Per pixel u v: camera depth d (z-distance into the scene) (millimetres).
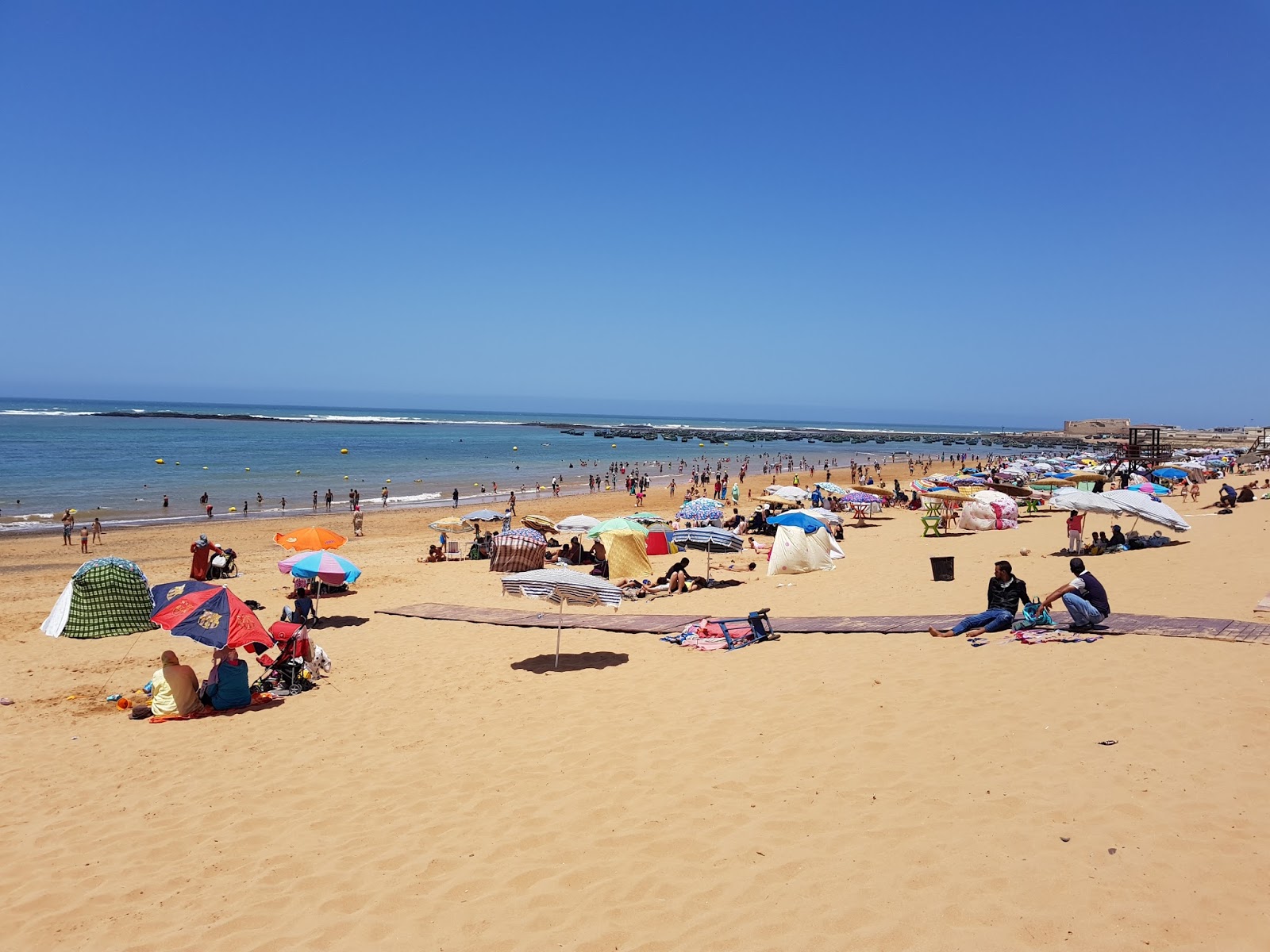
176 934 5074
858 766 6727
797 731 7754
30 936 5168
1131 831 5113
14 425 126688
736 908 4758
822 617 13297
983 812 5598
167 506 42781
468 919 4969
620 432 162750
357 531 33938
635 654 11883
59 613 12758
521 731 8602
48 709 10586
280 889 5543
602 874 5352
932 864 4977
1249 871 4551
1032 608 10891
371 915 5102
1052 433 188500
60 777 8086
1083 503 18531
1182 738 6566
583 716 8992
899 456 109000
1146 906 4316
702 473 74375
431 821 6469
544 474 71875
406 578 21641
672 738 7922
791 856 5293
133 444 91875
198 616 10258
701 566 21297
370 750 8375
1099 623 10469
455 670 11562
